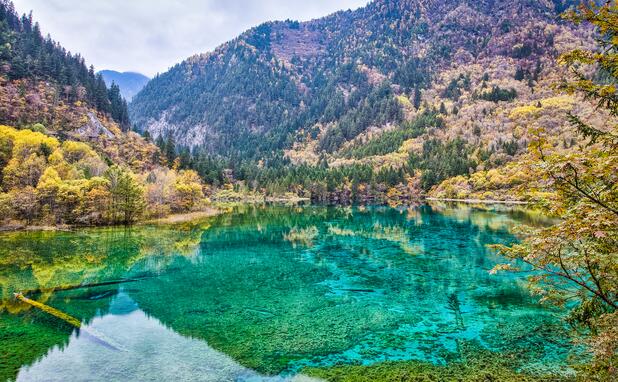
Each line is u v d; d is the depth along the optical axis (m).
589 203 7.93
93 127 145.25
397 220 75.75
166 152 149.62
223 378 15.46
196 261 39.56
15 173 75.06
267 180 172.88
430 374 15.30
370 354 17.47
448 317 22.12
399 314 22.91
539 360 16.12
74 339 19.47
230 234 59.84
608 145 8.22
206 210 107.69
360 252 43.28
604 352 8.05
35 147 89.19
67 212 71.06
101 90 176.75
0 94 127.06
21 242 51.50
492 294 26.44
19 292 28.05
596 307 11.40
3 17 171.00
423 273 32.97
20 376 15.59
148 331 20.70
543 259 9.52
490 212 88.06
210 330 20.78
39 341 19.16
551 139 105.06
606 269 9.31
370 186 155.25
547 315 21.67
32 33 174.75
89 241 52.94
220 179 163.00
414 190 151.00
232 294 27.70
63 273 34.28
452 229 60.47
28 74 146.12
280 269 35.59
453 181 143.50
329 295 27.17
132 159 134.88
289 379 15.30
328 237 55.09
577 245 9.57
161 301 26.12
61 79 156.75
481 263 36.56
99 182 73.94
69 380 15.28
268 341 19.22
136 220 78.44
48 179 70.00
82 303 25.72
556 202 8.55
